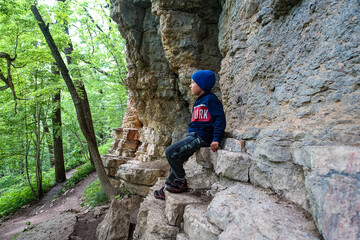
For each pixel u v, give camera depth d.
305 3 1.64
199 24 4.23
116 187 6.10
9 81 5.94
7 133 7.59
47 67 7.66
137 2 5.14
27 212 7.09
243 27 2.63
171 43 4.37
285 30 1.87
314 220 1.04
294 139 1.45
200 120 2.29
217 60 4.43
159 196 2.62
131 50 5.70
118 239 3.09
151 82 5.64
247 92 2.43
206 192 2.26
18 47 6.39
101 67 8.48
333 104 1.31
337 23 1.35
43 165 15.49
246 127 2.27
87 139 5.64
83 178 8.82
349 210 0.83
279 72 1.89
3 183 13.20
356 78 1.21
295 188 1.39
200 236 1.57
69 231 3.65
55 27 6.79
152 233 2.01
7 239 4.68
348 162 0.93
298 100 1.58
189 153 2.21
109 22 8.38
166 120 5.89
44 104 7.93
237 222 1.28
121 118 12.21
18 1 5.50
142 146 6.30
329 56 1.37
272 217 1.18
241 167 1.90
